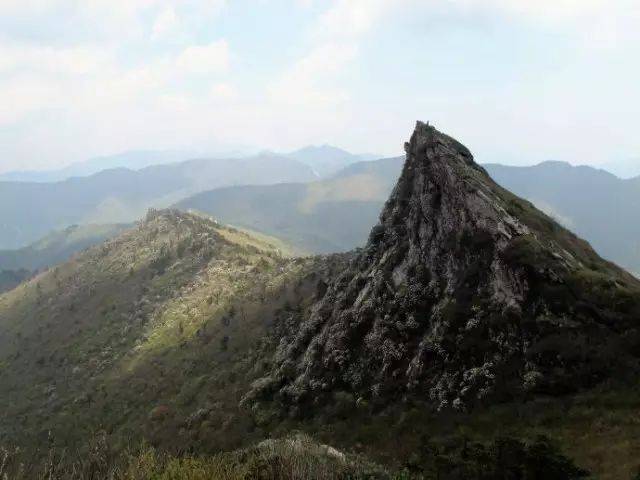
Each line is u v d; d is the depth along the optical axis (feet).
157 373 387.55
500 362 115.55
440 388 122.93
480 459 64.80
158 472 43.19
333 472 54.29
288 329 266.98
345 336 167.84
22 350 577.02
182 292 566.77
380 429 124.16
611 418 84.28
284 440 66.95
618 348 102.78
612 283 117.08
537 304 118.93
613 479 64.23
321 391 161.99
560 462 60.08
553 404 97.86
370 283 178.70
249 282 510.99
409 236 174.81
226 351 341.62
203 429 204.33
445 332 132.98
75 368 478.18
